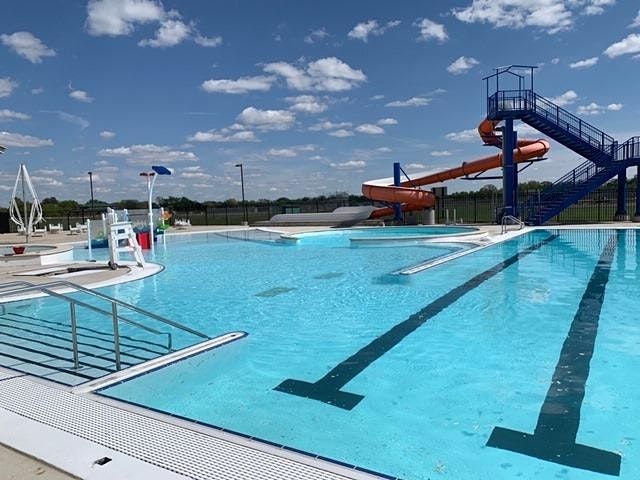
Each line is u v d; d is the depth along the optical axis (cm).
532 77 2102
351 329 591
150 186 1686
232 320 652
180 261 1332
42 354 483
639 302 685
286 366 461
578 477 261
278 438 317
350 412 356
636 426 321
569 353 475
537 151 2441
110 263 1109
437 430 323
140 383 402
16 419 286
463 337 541
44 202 4931
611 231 1777
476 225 2234
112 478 217
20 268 1086
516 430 319
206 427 278
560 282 846
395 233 2170
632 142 2033
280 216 3011
